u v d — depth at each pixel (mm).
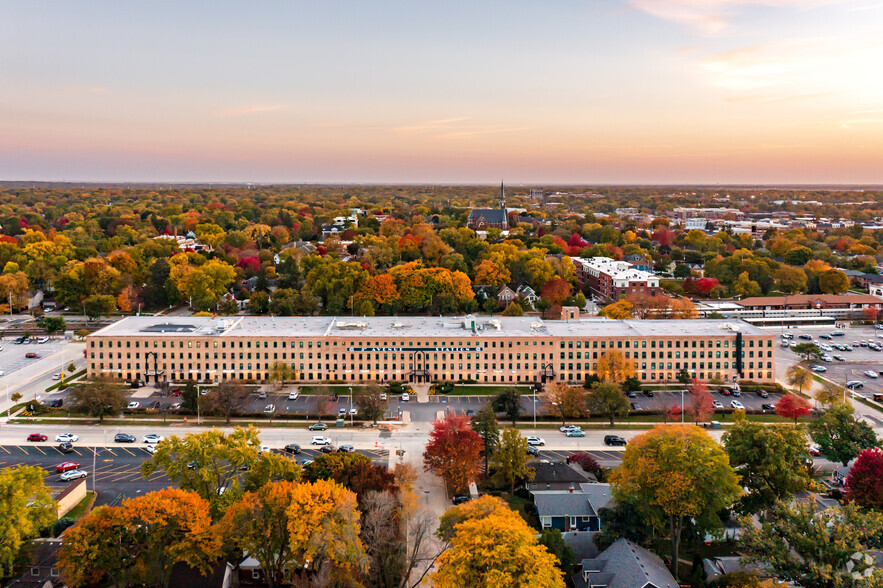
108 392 172375
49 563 100188
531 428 170500
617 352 199000
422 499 132000
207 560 97125
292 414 177500
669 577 97562
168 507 95312
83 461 147875
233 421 173375
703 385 184375
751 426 128125
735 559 108000
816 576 85812
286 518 98250
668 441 113375
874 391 198750
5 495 98562
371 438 162875
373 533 101062
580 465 144500
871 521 91438
